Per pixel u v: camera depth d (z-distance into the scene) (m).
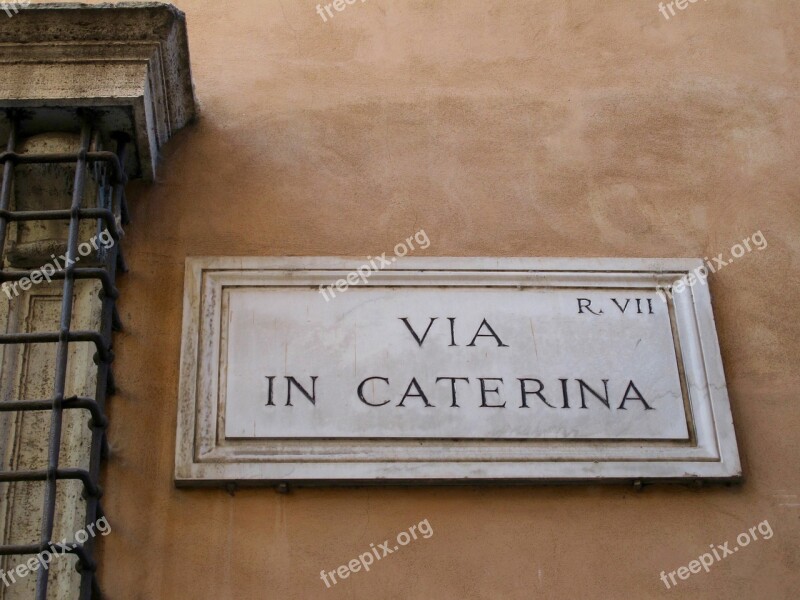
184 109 4.33
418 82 4.59
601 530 3.71
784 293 4.23
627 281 4.13
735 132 4.58
